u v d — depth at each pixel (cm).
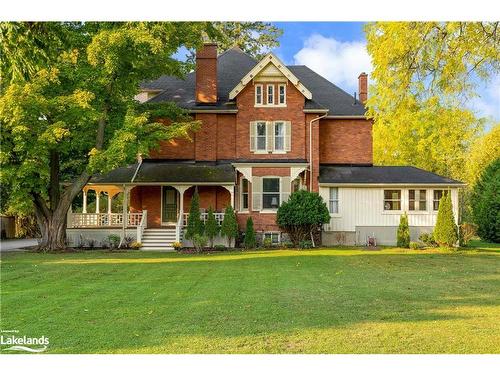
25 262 1948
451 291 1279
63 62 2312
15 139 2177
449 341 820
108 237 2648
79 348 801
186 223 2875
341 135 3162
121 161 2305
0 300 1163
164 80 3350
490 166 3519
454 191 2902
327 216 2669
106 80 2395
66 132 2158
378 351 772
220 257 2203
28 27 1148
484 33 1530
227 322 942
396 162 4728
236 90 2962
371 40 1766
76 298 1188
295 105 2975
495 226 3216
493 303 1120
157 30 2230
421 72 1695
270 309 1055
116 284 1402
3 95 2206
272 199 2905
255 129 2970
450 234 2548
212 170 2902
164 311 1041
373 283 1420
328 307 1074
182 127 2448
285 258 2141
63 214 2566
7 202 3550
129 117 2295
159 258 2155
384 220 2916
